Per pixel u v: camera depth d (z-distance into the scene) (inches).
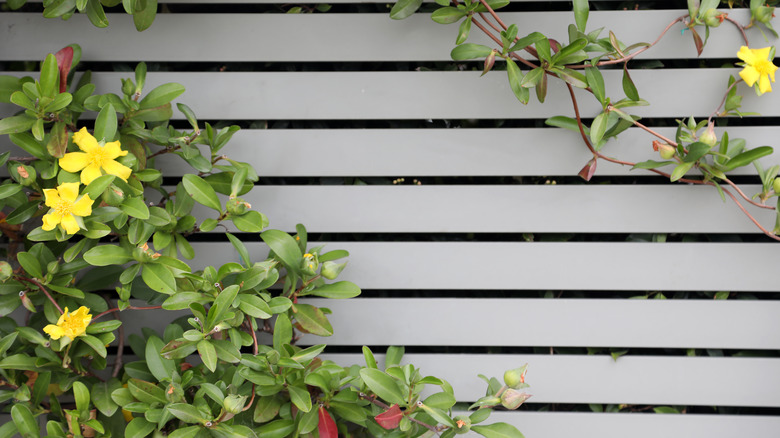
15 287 59.2
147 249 59.0
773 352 70.4
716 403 69.6
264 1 66.5
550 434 70.8
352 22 65.9
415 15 65.7
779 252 67.0
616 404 71.6
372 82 66.8
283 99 67.2
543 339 69.9
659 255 68.0
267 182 70.4
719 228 67.4
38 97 58.1
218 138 63.2
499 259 68.8
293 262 62.9
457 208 68.4
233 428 55.9
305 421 58.7
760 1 63.2
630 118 62.2
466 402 71.2
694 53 65.5
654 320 69.0
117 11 66.4
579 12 60.4
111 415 59.8
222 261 69.2
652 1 67.0
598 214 67.9
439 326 70.0
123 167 59.0
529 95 66.1
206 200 61.1
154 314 69.9
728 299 69.1
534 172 67.6
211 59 66.6
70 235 56.9
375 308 69.9
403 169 68.0
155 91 63.1
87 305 62.7
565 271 68.7
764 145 66.1
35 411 61.1
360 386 60.7
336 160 67.9
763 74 61.4
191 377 59.2
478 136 67.2
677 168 62.7
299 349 61.8
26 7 66.1
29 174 58.9
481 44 65.9
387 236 72.4
